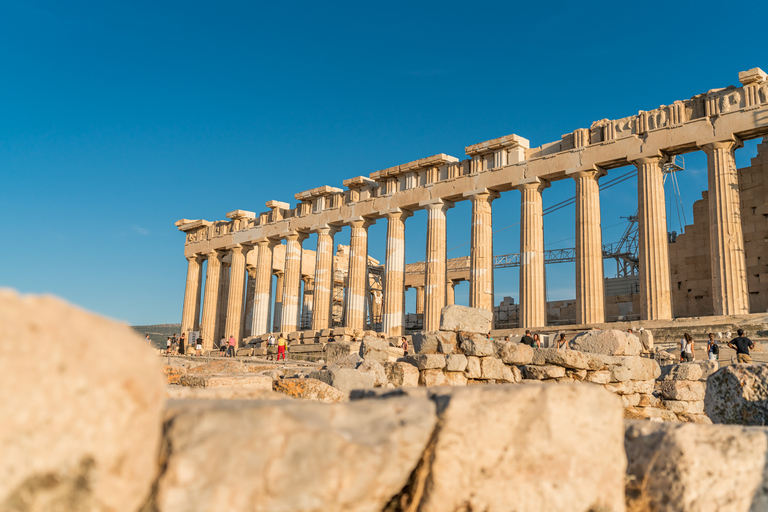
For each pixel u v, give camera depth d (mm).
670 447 5543
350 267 46938
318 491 3973
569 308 50781
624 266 50594
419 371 15672
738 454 5469
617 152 34531
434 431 4809
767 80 30484
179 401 4613
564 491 4762
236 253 57156
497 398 4910
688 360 21797
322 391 11656
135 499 3441
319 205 50531
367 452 4230
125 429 3396
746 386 9430
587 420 5023
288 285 51250
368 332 43031
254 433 3869
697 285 36969
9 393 3084
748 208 34656
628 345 16859
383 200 45719
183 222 62531
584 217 35281
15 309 3203
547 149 38250
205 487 3664
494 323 56594
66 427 3207
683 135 32188
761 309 33312
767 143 34500
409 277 64062
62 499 3184
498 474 4715
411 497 4734
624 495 5445
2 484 3043
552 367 15664
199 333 55281
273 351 41250
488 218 40281
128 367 3463
